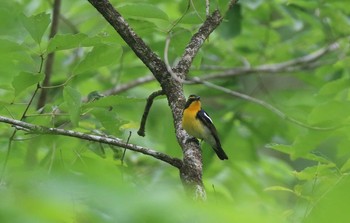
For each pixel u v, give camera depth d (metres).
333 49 17.20
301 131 15.18
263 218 2.01
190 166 6.65
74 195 2.61
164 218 2.01
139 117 16.77
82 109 8.23
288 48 17.31
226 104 15.94
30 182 3.12
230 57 17.53
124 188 2.12
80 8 16.72
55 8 14.47
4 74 10.64
